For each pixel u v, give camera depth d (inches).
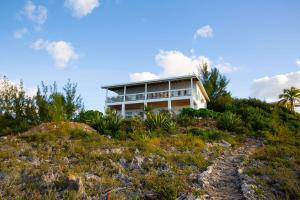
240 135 1011.9
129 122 1021.8
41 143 612.4
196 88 1478.8
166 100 1395.2
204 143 781.9
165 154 574.9
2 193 335.3
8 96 943.7
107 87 1540.4
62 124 828.6
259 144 861.8
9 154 485.7
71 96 1009.5
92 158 493.4
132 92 1573.6
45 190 347.9
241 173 470.9
